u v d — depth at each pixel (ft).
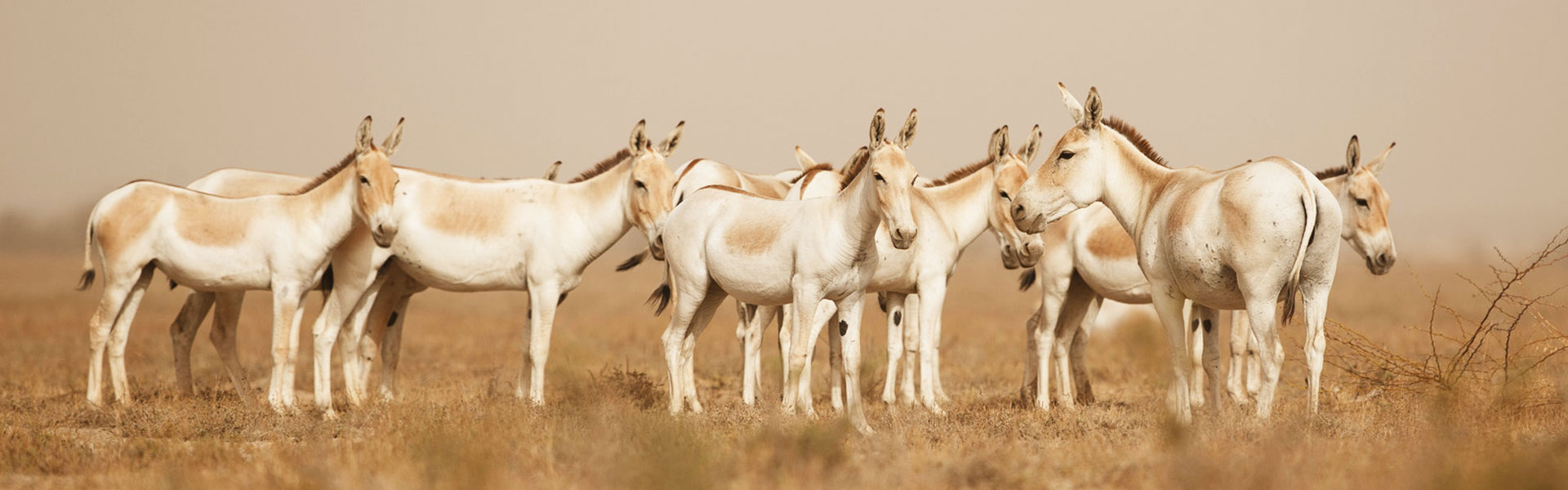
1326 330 126.31
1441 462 63.10
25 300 276.21
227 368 115.85
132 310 105.91
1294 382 119.65
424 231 106.22
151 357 151.64
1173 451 68.85
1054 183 90.99
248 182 122.11
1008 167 108.37
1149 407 98.37
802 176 114.01
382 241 100.89
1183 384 84.99
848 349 87.56
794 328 86.63
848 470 67.15
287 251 101.81
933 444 78.69
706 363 151.64
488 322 224.33
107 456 75.82
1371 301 277.44
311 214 102.06
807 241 85.71
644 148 108.17
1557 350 93.04
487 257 107.55
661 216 106.83
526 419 85.56
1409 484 60.85
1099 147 90.43
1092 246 106.83
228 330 115.75
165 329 194.70
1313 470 64.08
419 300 315.37
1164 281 85.20
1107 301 176.14
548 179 128.26
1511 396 85.35
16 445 77.87
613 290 370.94
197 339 185.16
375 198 100.07
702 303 101.30
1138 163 89.35
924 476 65.67
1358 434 77.61
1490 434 73.51
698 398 116.06
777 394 98.37
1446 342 151.23
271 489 63.82
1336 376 117.60
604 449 70.95
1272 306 77.61
